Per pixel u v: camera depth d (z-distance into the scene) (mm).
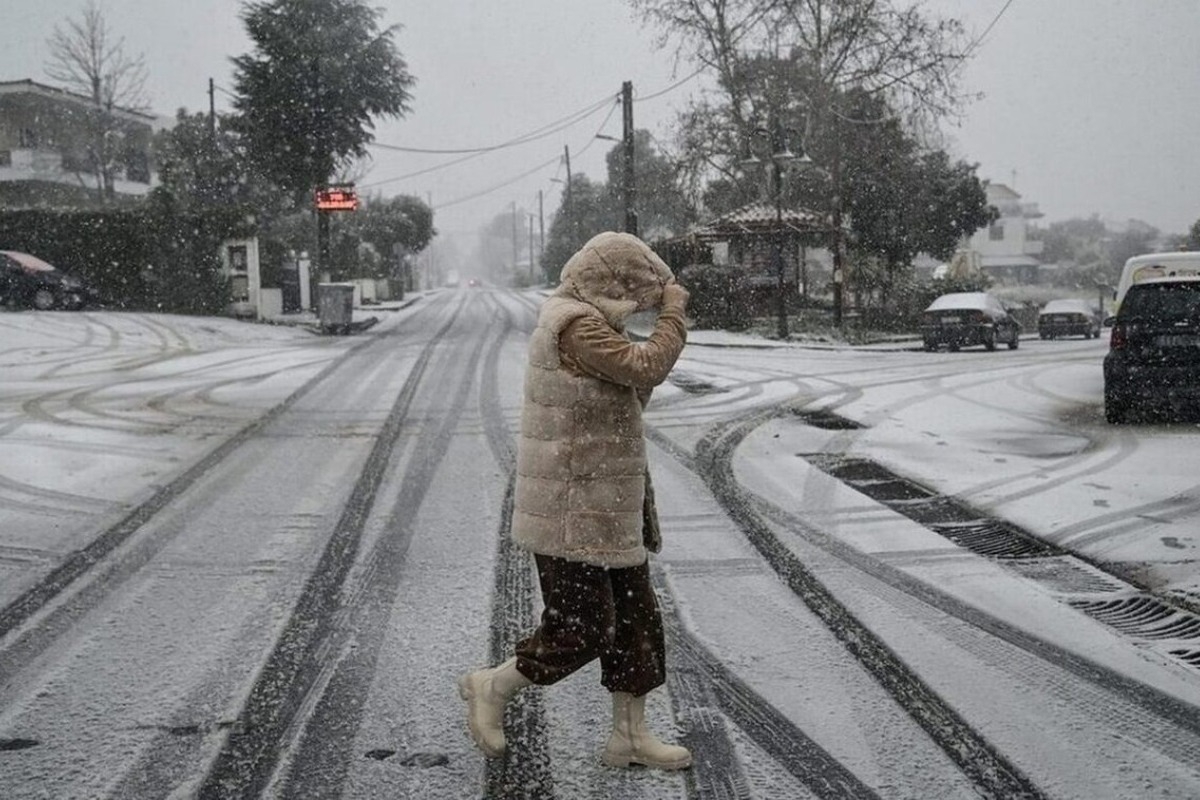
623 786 2932
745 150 32250
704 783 2945
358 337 23438
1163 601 4629
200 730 3289
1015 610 4504
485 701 3029
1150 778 2961
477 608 4547
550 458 2842
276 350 19266
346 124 31797
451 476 7570
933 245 36969
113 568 5129
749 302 29375
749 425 10258
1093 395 12758
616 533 2832
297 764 3059
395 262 51719
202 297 27688
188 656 3949
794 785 2932
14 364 16062
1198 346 9617
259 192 38344
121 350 18766
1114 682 3691
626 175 28938
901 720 3373
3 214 27938
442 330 25984
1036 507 6395
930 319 22922
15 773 2979
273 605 4574
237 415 10703
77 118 42938
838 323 28078
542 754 3143
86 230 27969
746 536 5824
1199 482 6980
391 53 32031
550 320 2834
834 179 29234
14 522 6004
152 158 48531
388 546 5598
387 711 3449
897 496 6887
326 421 10359
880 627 4289
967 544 5664
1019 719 3379
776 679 3732
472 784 2939
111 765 3037
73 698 3535
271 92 30844
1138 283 10039
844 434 9625
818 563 5270
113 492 6875
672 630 4258
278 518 6227
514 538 2941
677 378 15180
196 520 6145
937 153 36906
